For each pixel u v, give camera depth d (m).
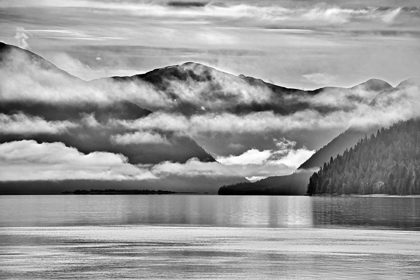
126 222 135.12
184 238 91.69
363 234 97.75
